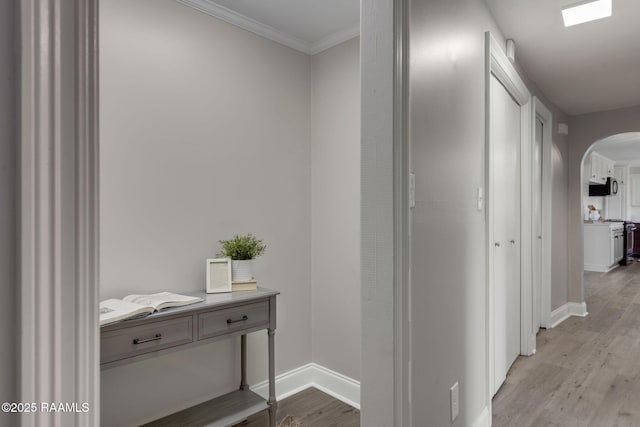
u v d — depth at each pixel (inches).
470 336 73.2
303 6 86.8
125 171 72.7
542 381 104.1
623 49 111.5
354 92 96.7
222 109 88.0
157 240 76.9
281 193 100.2
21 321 18.7
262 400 82.2
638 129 165.2
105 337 57.2
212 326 70.0
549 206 153.6
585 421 84.0
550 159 154.1
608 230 289.7
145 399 75.2
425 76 55.2
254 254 83.9
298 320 103.8
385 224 47.7
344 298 98.9
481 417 78.3
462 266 69.3
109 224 70.8
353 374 96.8
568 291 177.0
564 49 111.7
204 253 84.4
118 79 72.0
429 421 56.4
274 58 99.0
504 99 106.2
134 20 74.2
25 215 18.8
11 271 18.7
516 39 105.6
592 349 128.6
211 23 86.3
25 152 18.7
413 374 51.8
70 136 20.2
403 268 47.6
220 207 87.4
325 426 85.5
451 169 64.6
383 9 47.8
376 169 48.5
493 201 95.0
